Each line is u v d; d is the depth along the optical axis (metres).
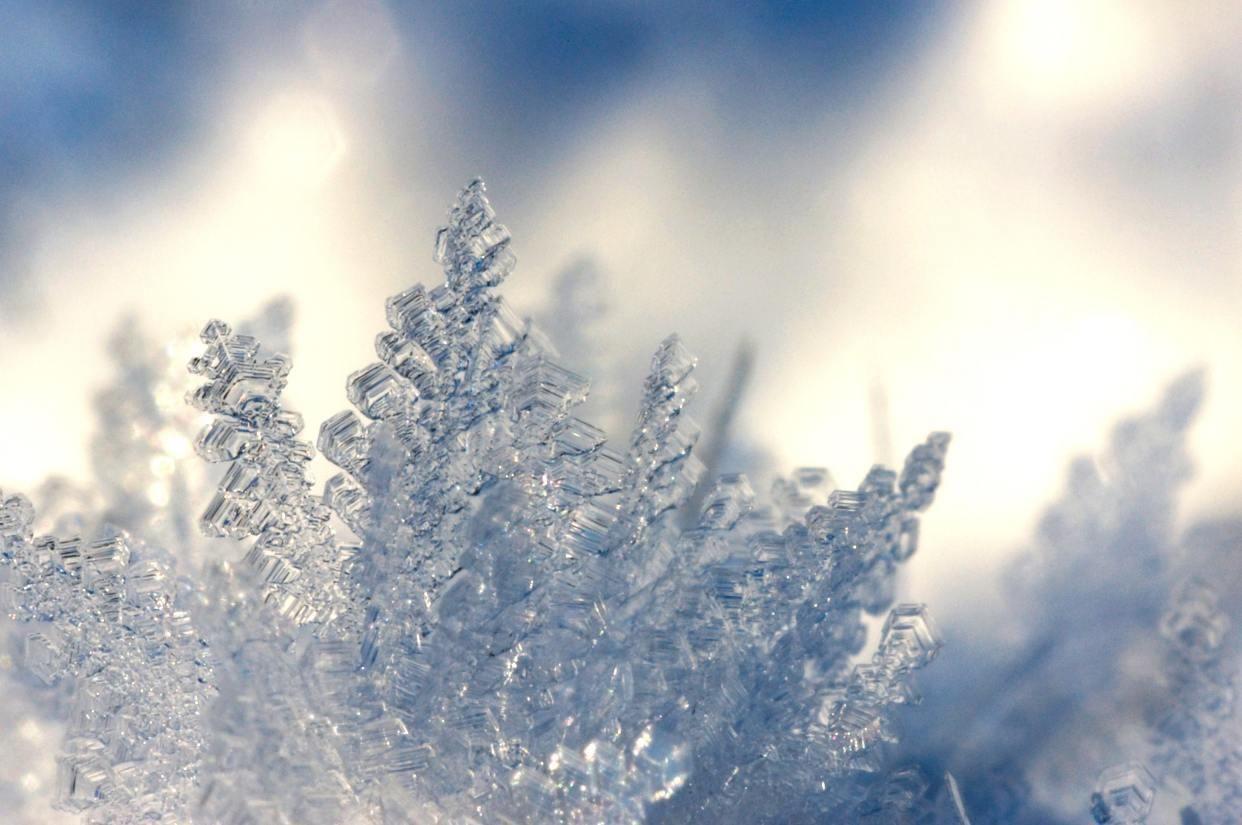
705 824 0.13
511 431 0.13
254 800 0.13
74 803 0.13
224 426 0.13
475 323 0.13
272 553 0.13
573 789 0.13
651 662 0.13
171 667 0.13
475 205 0.13
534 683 0.13
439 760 0.13
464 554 0.13
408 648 0.13
